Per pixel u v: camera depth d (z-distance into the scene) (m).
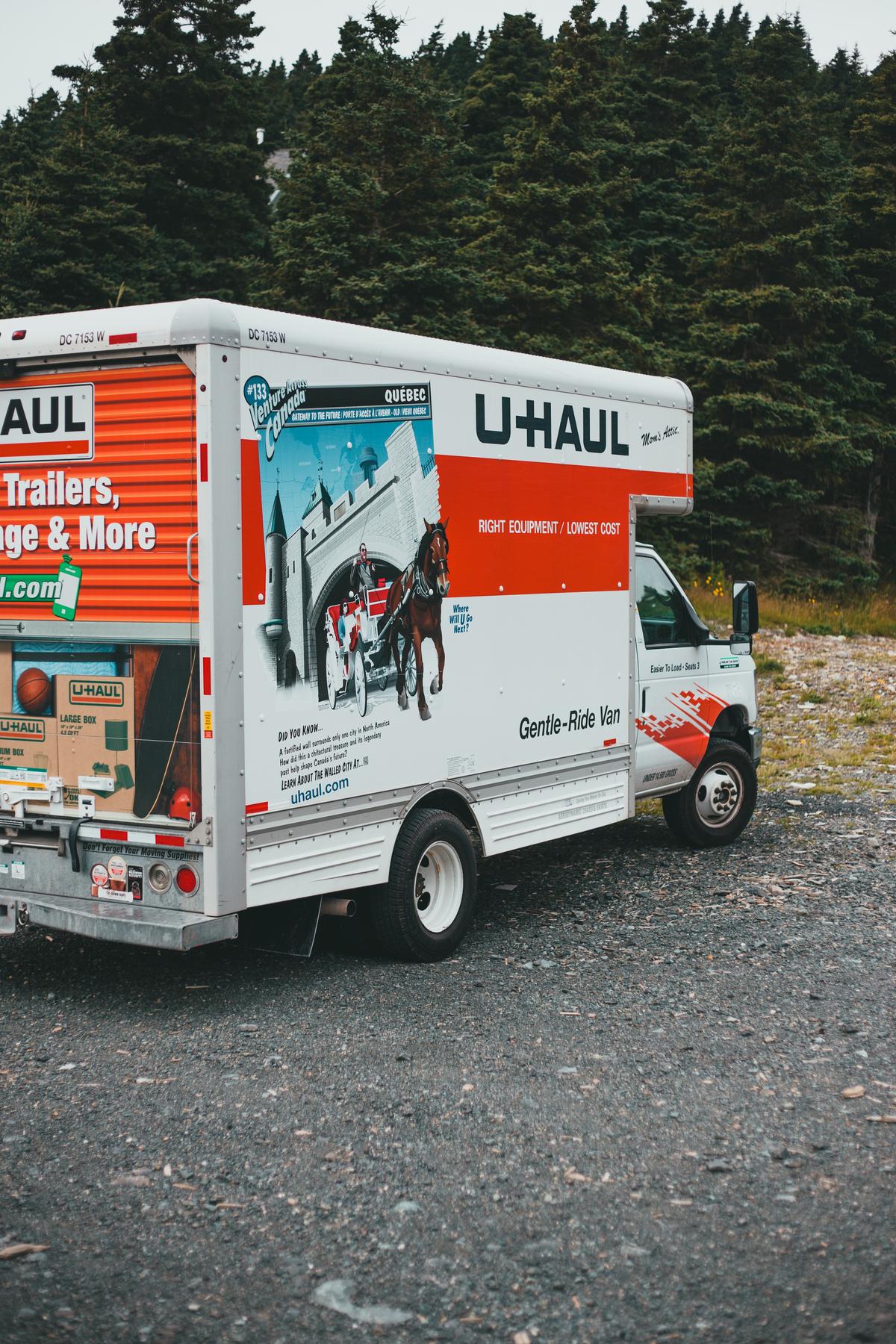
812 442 26.31
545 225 23.20
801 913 7.71
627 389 8.23
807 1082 5.14
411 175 21.20
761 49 27.89
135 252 22.36
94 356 5.75
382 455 6.35
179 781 5.69
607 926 7.51
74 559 5.93
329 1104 4.91
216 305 5.51
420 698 6.65
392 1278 3.72
